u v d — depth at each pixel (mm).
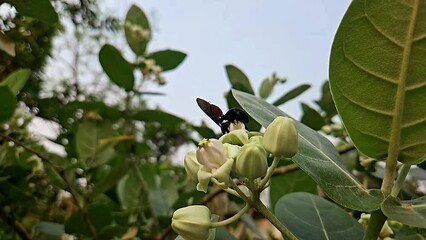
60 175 332
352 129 168
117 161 476
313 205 235
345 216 229
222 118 188
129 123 450
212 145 161
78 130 413
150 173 474
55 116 426
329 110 407
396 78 157
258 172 153
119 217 399
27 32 373
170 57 464
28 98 412
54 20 300
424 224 150
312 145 182
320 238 221
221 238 242
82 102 419
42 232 372
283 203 235
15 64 377
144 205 418
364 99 162
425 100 158
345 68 159
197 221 162
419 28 148
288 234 157
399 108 161
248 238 446
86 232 359
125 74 422
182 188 517
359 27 152
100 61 415
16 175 336
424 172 308
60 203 419
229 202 446
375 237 167
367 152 171
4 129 348
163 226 403
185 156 169
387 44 153
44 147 401
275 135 156
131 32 473
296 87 356
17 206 357
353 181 171
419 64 153
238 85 329
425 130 162
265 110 186
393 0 146
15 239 368
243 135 170
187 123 430
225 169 157
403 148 166
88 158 408
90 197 382
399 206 158
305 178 344
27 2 289
